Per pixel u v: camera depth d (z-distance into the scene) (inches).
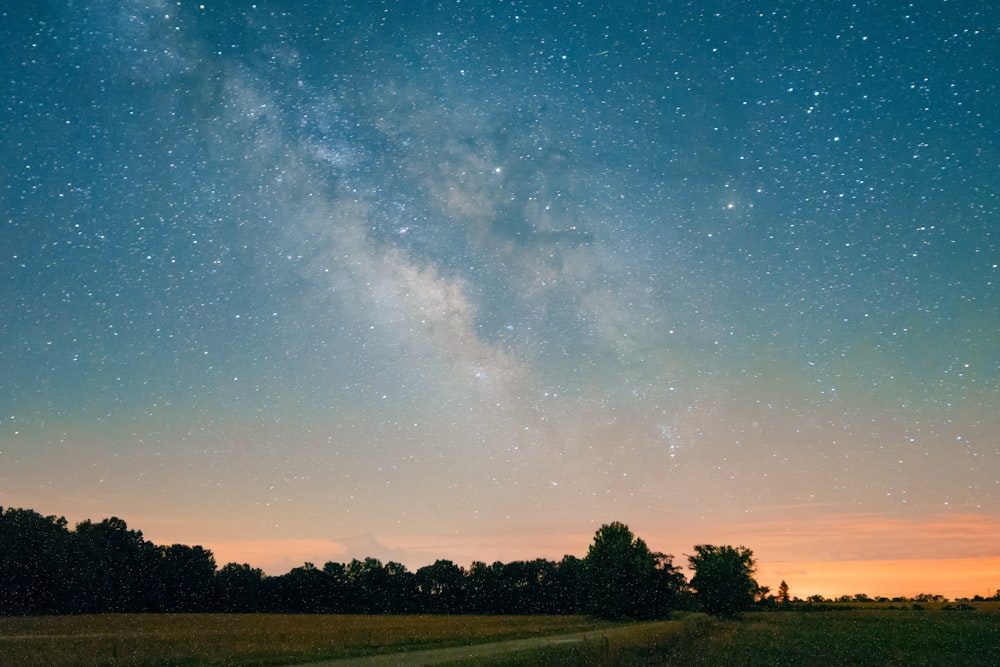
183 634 2258.9
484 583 5177.2
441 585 5137.8
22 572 3508.9
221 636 2137.1
